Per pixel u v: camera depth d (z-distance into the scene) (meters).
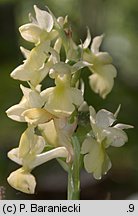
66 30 0.25
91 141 0.24
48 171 0.50
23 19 0.57
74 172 0.25
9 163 0.47
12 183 0.25
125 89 0.52
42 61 0.24
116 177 0.51
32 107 0.24
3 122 0.48
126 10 0.64
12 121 0.48
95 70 0.27
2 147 0.48
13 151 0.25
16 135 0.49
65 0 0.57
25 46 0.53
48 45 0.24
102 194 0.51
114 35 0.63
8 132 0.48
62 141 0.24
